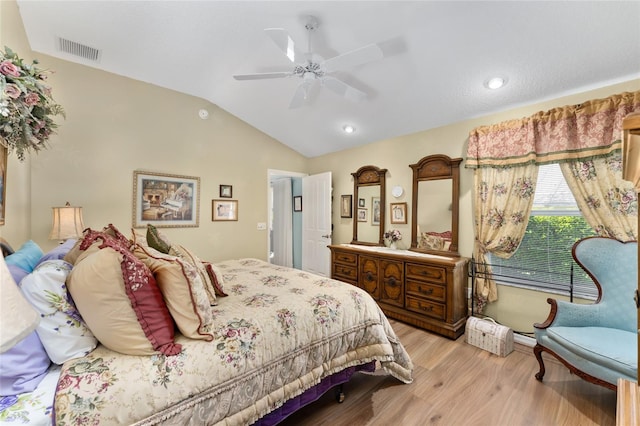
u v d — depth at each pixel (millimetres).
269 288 1940
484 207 2871
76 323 1063
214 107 3967
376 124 3594
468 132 3078
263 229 4523
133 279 1103
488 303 2910
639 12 1671
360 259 3623
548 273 2561
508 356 2391
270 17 2189
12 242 2096
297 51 1920
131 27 2361
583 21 1798
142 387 986
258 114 4016
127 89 3229
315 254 4785
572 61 2107
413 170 3514
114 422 904
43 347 1014
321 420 1650
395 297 3193
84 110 2963
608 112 2168
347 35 2268
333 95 3191
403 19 2047
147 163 3389
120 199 3195
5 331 593
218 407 1138
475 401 1811
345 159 4520
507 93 2564
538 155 2539
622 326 1918
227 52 2709
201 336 1224
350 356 1729
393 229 3793
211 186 3951
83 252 1244
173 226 3598
